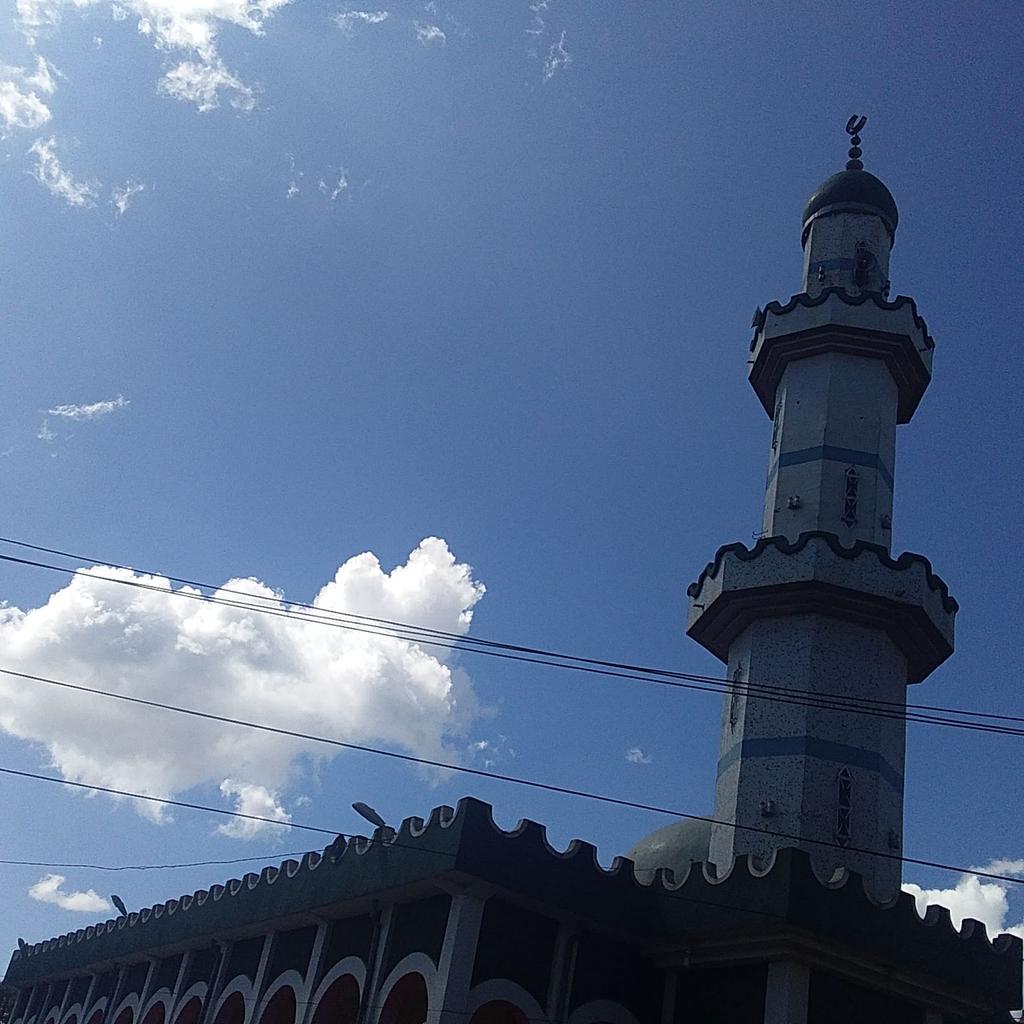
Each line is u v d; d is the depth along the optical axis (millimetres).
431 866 27375
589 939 29250
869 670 33312
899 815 33031
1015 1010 30078
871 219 41469
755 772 32375
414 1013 32250
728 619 35344
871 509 36156
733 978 28578
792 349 39031
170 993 40500
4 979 55625
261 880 36375
